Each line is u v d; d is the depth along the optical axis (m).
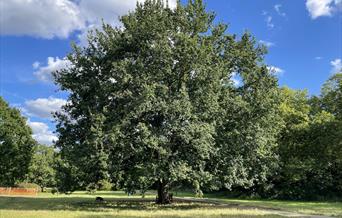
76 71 34.78
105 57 33.72
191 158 31.16
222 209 31.52
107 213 26.69
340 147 51.59
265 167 36.78
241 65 35.62
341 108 54.47
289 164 53.34
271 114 34.59
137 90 30.55
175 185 38.25
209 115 31.48
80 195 59.38
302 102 58.84
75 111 34.41
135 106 28.98
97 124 29.62
